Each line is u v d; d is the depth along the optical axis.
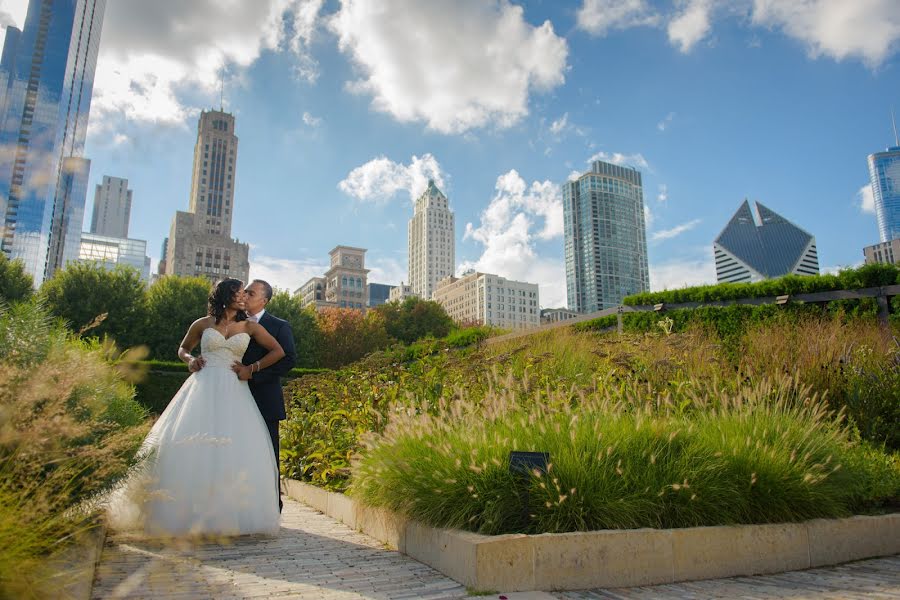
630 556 2.93
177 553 2.71
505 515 3.04
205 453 3.46
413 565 3.09
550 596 2.59
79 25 69.81
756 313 10.51
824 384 5.91
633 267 192.50
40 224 50.56
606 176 193.75
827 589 2.79
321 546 3.52
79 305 24.94
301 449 6.32
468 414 4.49
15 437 1.85
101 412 2.81
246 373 3.89
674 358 6.34
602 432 3.56
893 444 5.34
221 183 140.00
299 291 163.62
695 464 3.53
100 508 2.57
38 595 1.77
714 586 2.90
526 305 150.50
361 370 7.14
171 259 131.75
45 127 60.72
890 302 9.39
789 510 3.54
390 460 3.71
